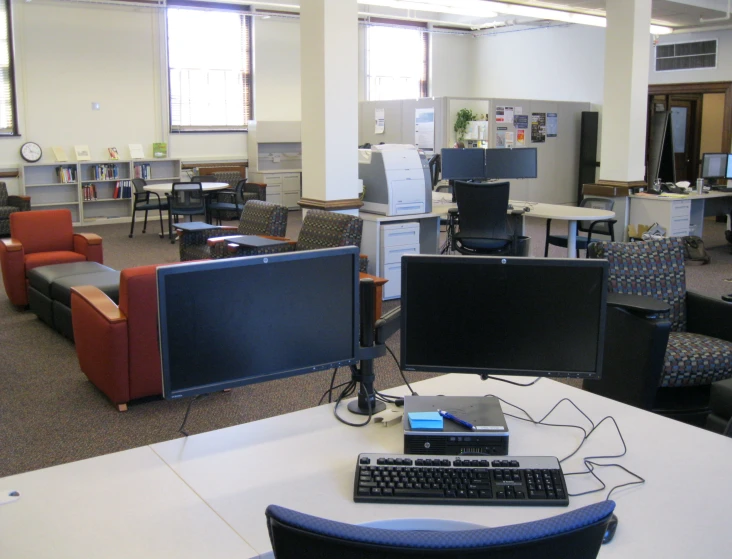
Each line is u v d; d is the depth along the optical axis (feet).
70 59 31.89
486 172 21.42
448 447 5.69
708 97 39.47
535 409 6.72
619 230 24.68
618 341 10.52
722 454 5.80
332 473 5.47
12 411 11.69
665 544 4.50
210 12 34.94
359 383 6.89
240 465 5.59
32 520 4.77
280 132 37.14
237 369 5.75
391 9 40.70
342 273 6.14
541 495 5.03
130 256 25.48
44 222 18.70
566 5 28.25
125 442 10.52
